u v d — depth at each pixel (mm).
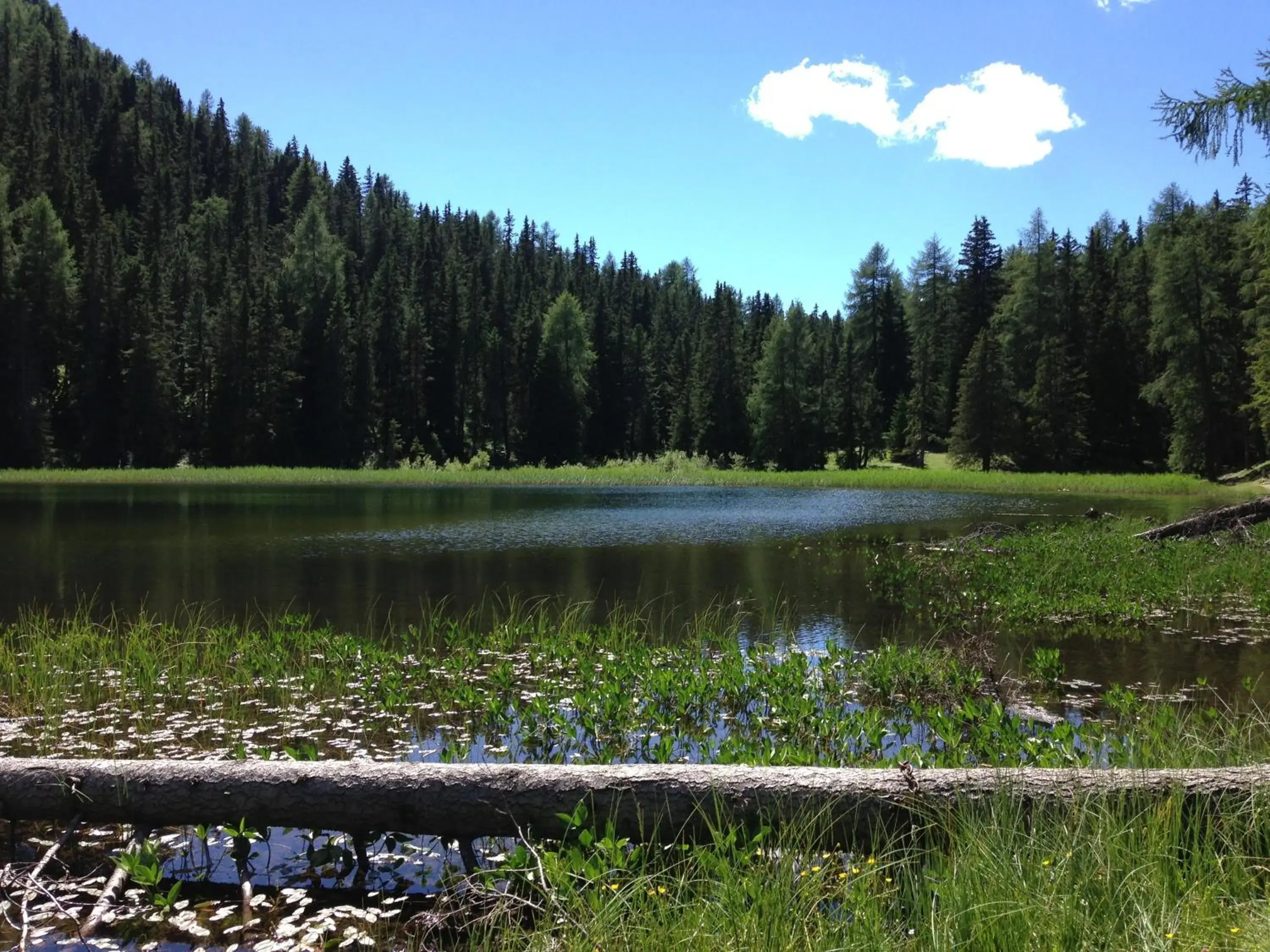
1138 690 7641
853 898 3340
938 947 2902
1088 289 57156
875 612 11562
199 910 3895
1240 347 43031
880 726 6062
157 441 56156
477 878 4031
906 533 21500
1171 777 3900
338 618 11023
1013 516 26062
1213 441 42438
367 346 65375
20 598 12195
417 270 86250
